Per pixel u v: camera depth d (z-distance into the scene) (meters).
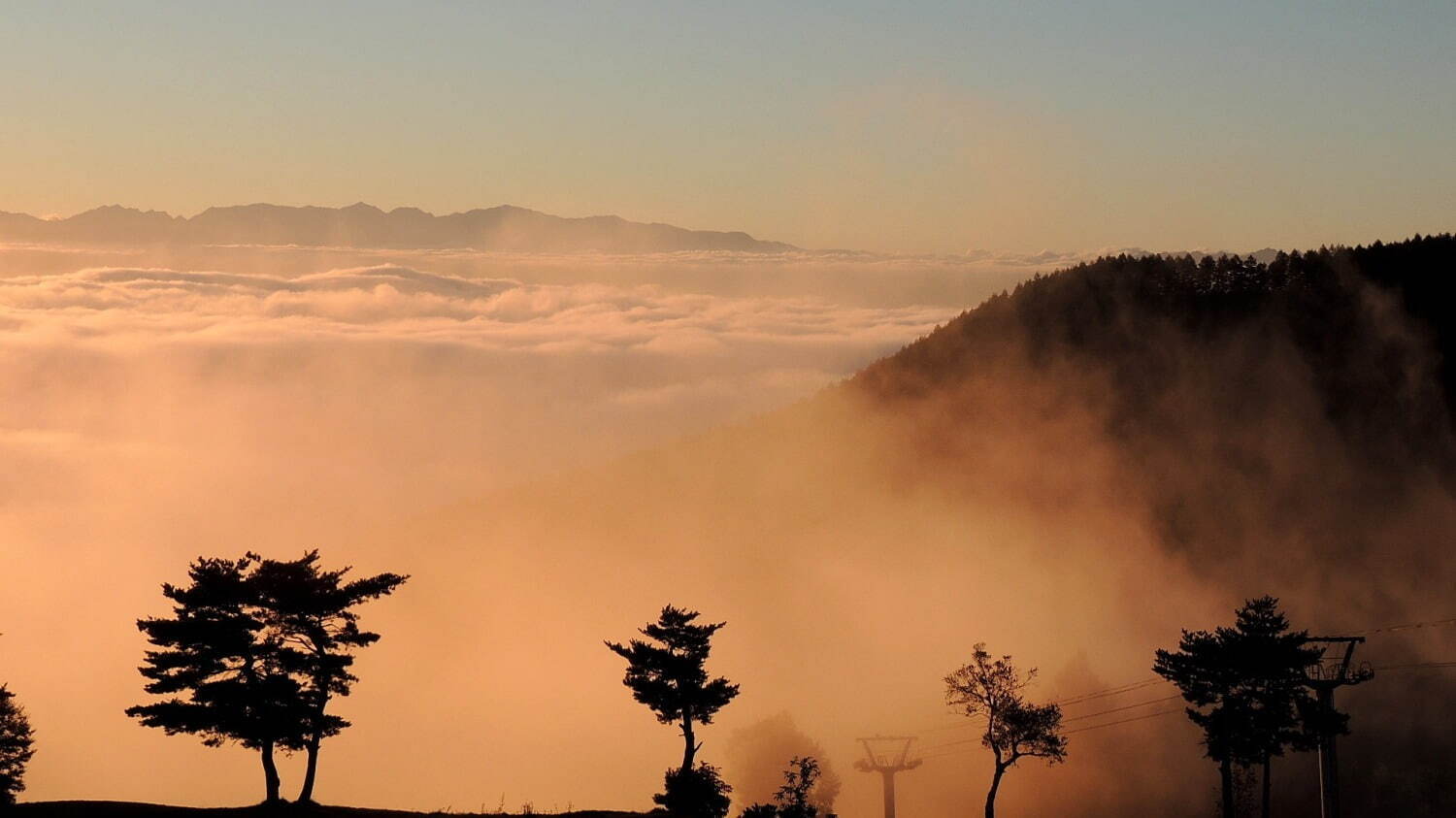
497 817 57.97
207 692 52.81
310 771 54.91
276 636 55.22
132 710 53.06
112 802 54.69
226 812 52.75
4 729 64.81
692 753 62.31
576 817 58.81
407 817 54.94
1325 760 65.31
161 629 53.00
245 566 55.22
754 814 66.56
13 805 54.41
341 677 55.19
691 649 62.75
